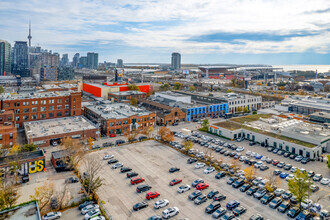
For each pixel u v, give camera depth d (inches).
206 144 3939.5
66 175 2886.3
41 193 2108.8
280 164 3164.4
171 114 5383.9
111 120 4411.9
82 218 2062.0
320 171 3031.5
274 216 2100.1
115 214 2112.5
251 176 2711.6
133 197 2394.2
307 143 3590.1
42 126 4394.7
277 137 3863.2
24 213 1619.1
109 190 2522.1
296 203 2295.8
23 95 5221.5
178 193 2469.2
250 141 4212.6
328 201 2359.7
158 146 3882.9
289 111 6254.9
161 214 2107.5
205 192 2487.7
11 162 2714.1
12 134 3693.4
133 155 3481.8
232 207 2186.3
